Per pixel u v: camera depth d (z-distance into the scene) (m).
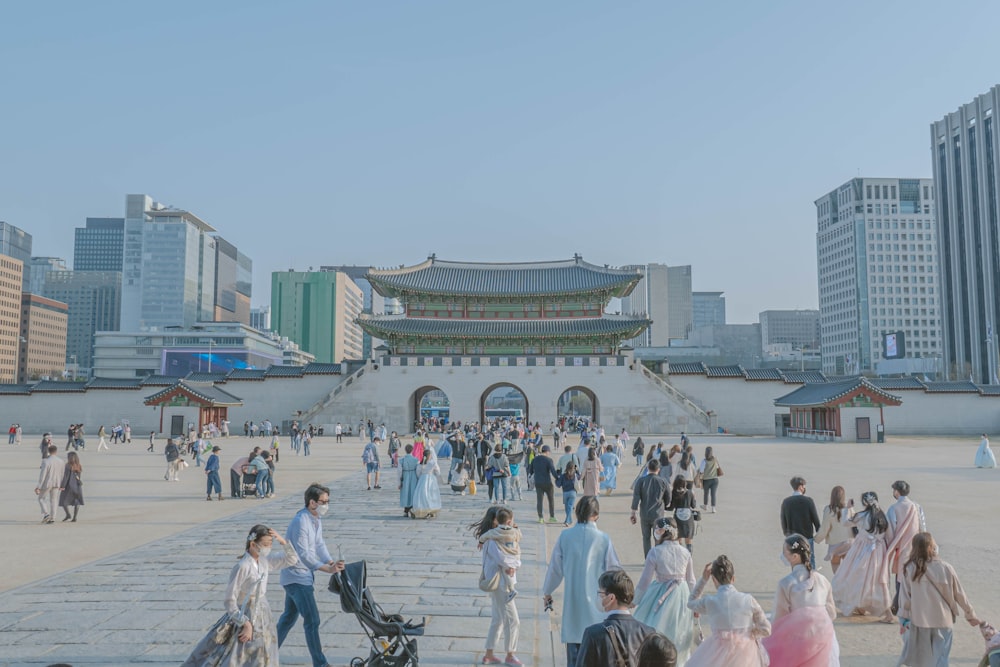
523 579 17.67
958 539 21.77
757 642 8.93
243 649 9.66
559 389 95.38
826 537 15.66
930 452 60.88
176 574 17.75
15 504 30.73
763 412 97.56
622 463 53.78
